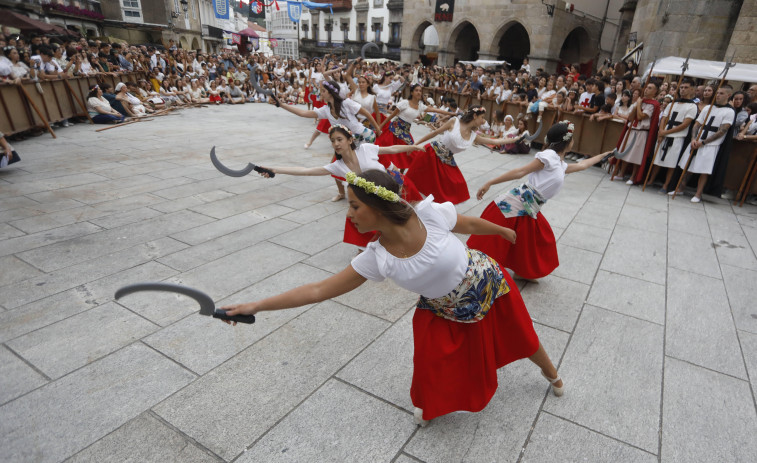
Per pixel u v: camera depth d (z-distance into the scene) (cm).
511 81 1162
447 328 201
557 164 326
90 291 335
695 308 348
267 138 977
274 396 241
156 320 302
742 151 642
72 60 1034
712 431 229
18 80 800
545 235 356
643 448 217
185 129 1048
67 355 264
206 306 152
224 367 261
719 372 275
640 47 1252
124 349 272
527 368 274
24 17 1406
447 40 2586
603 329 316
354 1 3616
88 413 224
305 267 387
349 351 281
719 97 593
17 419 219
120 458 201
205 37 3853
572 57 2561
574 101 903
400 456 209
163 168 692
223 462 201
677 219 557
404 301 342
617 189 692
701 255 448
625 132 710
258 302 168
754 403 250
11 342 274
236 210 523
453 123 473
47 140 855
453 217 189
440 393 202
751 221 560
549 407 242
